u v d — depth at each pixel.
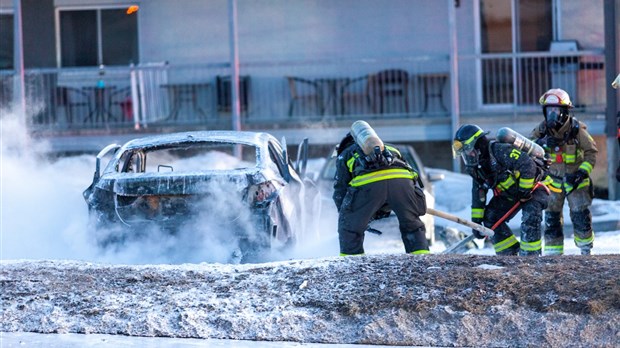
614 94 53.72
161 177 28.56
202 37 63.97
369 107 62.03
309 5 63.69
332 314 20.11
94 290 22.14
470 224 26.91
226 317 20.31
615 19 53.72
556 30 62.38
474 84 62.59
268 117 63.25
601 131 57.41
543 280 20.59
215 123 59.91
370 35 63.47
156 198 28.73
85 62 64.94
